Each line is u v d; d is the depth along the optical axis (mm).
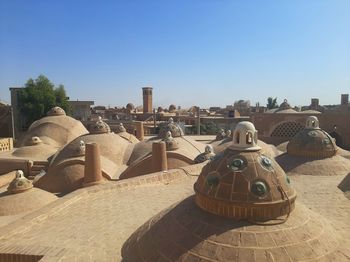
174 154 21062
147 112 62938
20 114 41625
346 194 10062
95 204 10297
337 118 33031
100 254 6832
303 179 12188
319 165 13047
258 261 4926
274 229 5324
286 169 13242
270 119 34594
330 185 11195
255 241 5145
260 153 5914
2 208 14953
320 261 5090
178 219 6062
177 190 11969
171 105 77688
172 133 25031
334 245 5582
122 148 24828
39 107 41062
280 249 5070
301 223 5641
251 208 5398
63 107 44062
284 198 5523
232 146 6051
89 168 17656
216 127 49375
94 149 17594
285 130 34281
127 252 6465
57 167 20422
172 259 5359
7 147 30781
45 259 6473
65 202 10086
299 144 13781
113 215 9320
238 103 92250
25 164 25438
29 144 28109
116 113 64750
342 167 13023
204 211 5891
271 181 5570
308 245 5250
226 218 5562
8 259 6746
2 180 22688
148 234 6352
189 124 55531
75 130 30766
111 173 21109
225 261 4992
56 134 29844
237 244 5137
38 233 8086
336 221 7746
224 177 5676
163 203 10414
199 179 6188
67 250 6895
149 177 12781
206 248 5230
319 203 9320
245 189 5465
